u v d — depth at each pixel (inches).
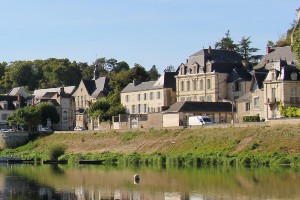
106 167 4665.4
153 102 7175.2
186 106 5944.9
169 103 7052.2
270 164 4286.4
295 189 3144.7
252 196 2979.8
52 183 3617.1
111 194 3157.0
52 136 6422.2
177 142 5157.5
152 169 4352.9
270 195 2994.6
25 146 6446.9
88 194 3169.3
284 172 3816.4
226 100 6441.9
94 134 6003.9
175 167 4456.2
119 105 7519.7
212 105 6028.5
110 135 5846.5
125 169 4416.8
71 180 3752.5
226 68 6569.9
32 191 3297.2
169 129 5418.3
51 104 7519.7
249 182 3422.7
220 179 3587.6
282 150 4416.8
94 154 5457.7
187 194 3095.5
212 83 6520.7
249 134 4773.6
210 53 6717.5
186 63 6919.3
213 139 4945.9
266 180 3476.9
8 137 6619.1
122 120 6712.6
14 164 5255.9
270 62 6584.6
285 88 5354.3
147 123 6259.8
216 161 4539.9
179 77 6875.0
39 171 4414.4
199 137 5073.8
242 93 6358.3
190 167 4407.0
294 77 5374.0
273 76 5457.7
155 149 5206.7
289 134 4552.2
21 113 6875.0
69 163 5211.6
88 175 4033.0
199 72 6648.6
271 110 5467.5
